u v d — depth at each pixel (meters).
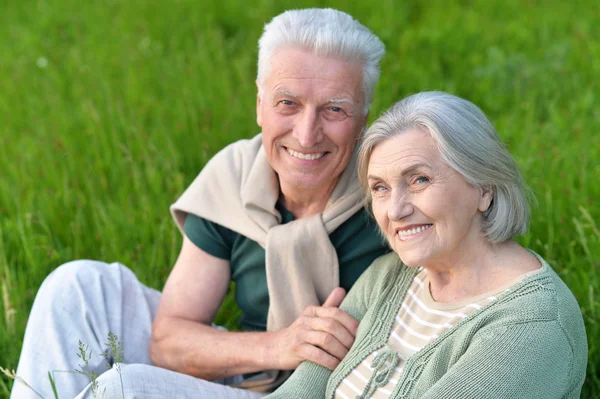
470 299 2.22
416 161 2.18
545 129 4.65
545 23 6.36
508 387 1.99
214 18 7.10
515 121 4.91
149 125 5.19
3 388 3.10
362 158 2.35
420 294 2.40
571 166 4.17
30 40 6.87
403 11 7.06
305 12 2.63
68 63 6.26
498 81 5.54
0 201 4.46
